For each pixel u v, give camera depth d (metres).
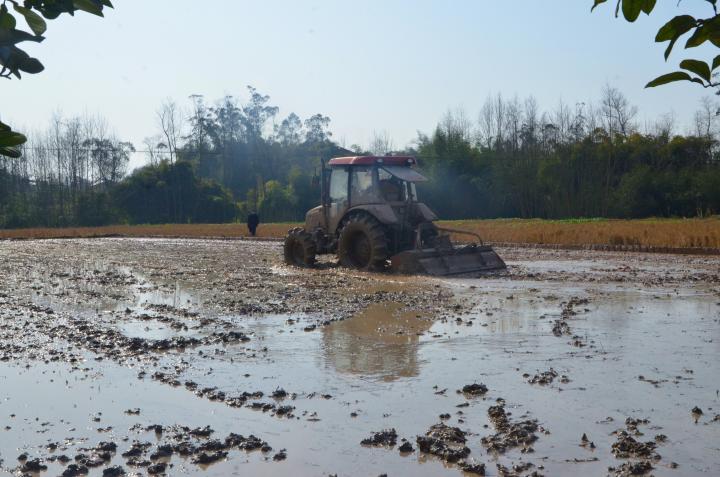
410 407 5.58
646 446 4.57
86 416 5.48
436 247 15.48
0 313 10.49
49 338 8.48
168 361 7.23
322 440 4.89
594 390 5.93
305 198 63.53
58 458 4.62
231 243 31.56
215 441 4.81
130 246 29.61
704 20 1.71
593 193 54.75
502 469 4.30
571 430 4.97
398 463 4.45
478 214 58.81
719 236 22.72
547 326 8.83
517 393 5.89
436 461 4.48
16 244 31.94
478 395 5.86
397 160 15.82
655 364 6.77
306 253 16.83
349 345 7.88
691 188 50.59
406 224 15.63
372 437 4.88
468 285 13.18
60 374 6.75
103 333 8.74
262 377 6.55
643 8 1.78
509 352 7.39
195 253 24.38
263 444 4.79
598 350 7.41
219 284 14.12
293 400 5.84
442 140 59.97
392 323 9.24
